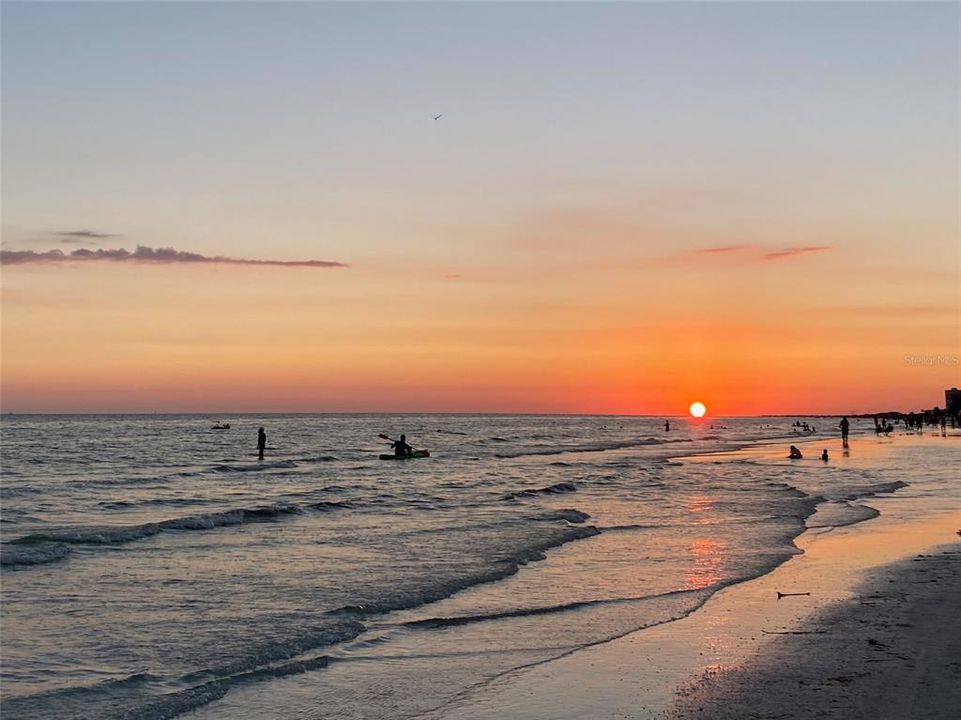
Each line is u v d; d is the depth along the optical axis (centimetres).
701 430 17162
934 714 910
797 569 1784
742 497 3350
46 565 1902
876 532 2305
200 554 2050
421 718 970
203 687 1062
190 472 5153
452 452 7712
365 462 6203
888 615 1357
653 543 2173
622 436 13088
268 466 5684
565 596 1573
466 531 2428
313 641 1272
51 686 1072
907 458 6034
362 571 1819
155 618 1409
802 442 9869
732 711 950
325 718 973
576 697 1024
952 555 1906
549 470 5200
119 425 18462
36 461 6188
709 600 1523
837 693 991
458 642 1275
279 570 1836
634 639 1277
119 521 2856
